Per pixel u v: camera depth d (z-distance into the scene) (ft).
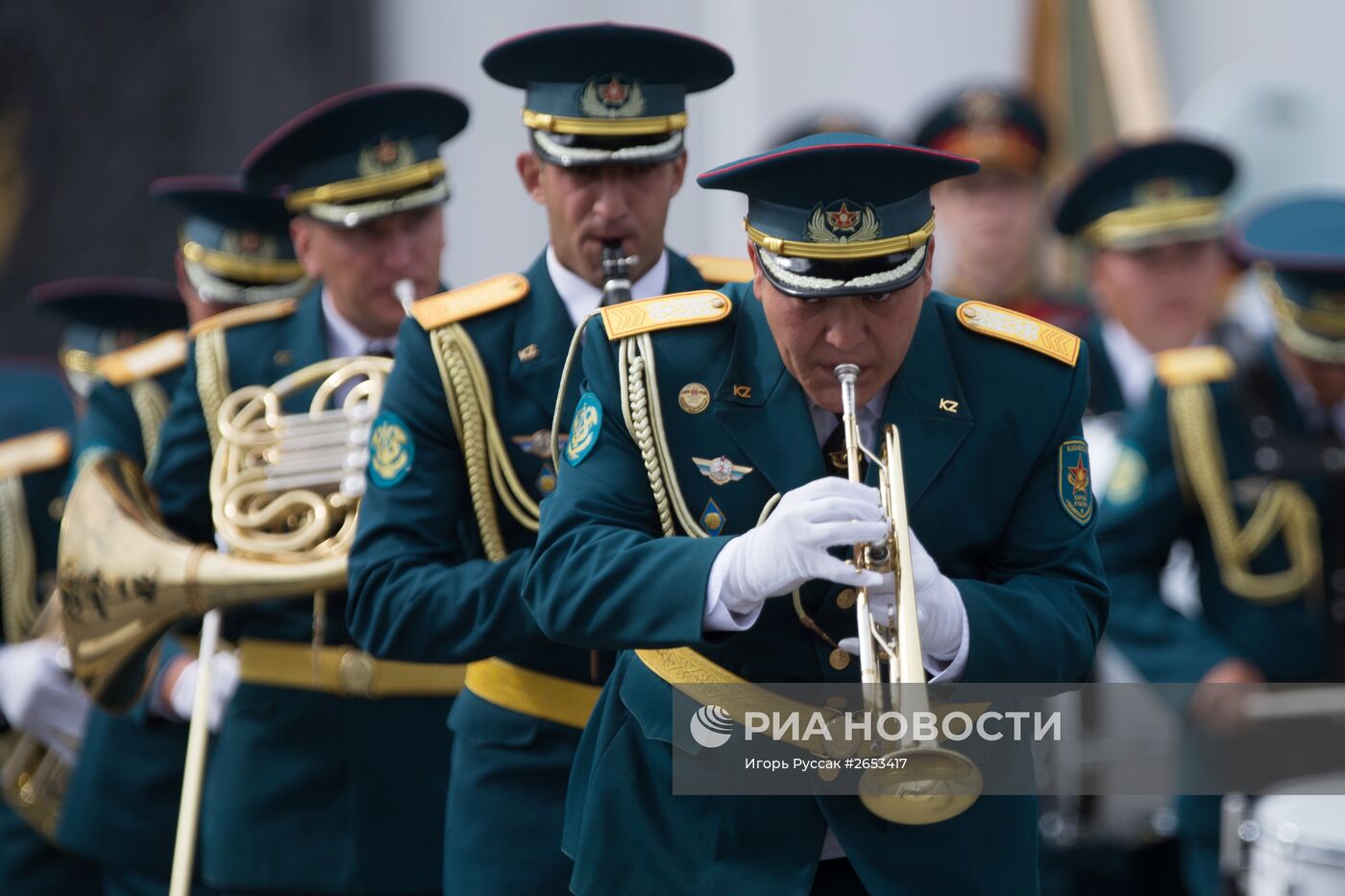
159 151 134.31
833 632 40.73
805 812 41.16
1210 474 74.69
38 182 135.44
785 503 38.42
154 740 69.41
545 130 51.19
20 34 134.82
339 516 58.49
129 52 134.31
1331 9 133.28
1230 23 135.44
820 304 38.83
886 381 40.16
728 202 120.06
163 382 70.74
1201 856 74.64
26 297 135.74
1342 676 74.02
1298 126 123.34
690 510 41.32
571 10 125.29
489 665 51.26
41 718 74.74
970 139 99.45
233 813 60.08
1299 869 61.26
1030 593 40.68
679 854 41.57
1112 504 75.97
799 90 123.44
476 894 50.44
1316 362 74.08
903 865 40.57
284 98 131.85
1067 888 78.28
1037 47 128.77
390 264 60.23
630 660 43.39
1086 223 93.76
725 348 41.93
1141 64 130.11
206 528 63.00
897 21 125.29
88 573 58.85
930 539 40.86
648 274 52.85
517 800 50.42
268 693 60.03
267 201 74.13
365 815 59.11
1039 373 41.86
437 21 127.65
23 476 79.66
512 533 50.90
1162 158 91.91
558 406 45.52
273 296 75.10
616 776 42.50
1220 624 75.31
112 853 69.77
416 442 50.24
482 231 124.57
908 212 38.88
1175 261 91.91
